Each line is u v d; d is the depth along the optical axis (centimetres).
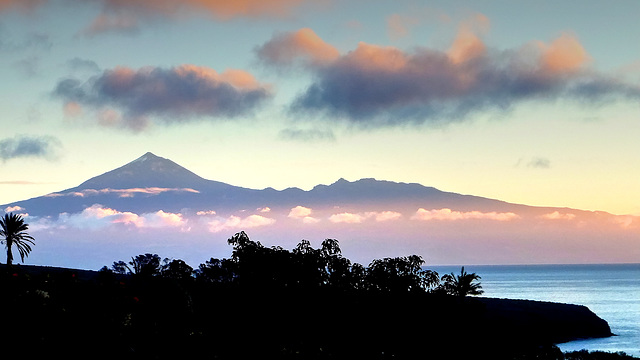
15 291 3766
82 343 3512
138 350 3794
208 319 5278
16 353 3225
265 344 5138
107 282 4325
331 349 5647
